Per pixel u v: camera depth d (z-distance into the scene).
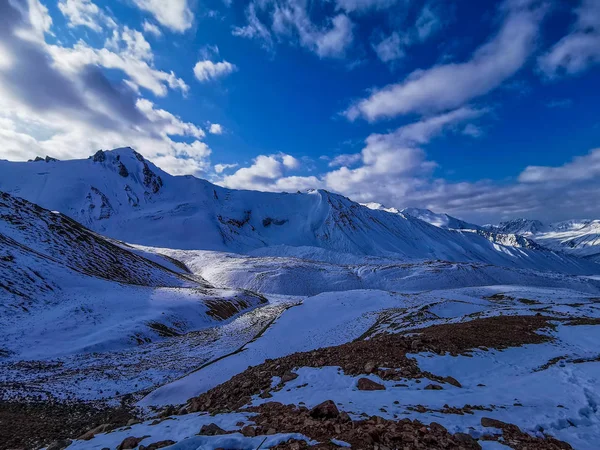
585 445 7.35
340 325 36.75
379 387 11.45
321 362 15.19
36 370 25.14
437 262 147.88
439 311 38.84
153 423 9.43
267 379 14.15
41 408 18.34
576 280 152.38
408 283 113.75
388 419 7.91
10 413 17.06
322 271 124.19
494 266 150.62
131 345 35.19
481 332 20.42
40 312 37.03
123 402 20.45
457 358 15.07
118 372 26.61
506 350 17.05
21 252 48.44
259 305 75.50
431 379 12.48
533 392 11.21
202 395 14.53
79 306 40.34
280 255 196.75
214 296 64.75
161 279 79.88
